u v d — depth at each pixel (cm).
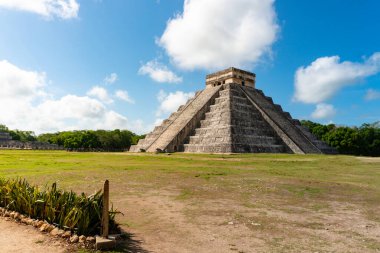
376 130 8138
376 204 1387
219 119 5628
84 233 855
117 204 1298
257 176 2280
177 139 5716
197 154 4650
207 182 1938
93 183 1834
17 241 826
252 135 5466
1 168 2677
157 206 1270
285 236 916
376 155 7931
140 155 4575
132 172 2405
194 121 6041
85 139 9938
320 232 959
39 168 2700
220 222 1049
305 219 1110
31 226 954
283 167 3047
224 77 7006
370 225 1044
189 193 1566
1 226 954
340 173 2648
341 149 7756
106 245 788
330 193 1648
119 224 1009
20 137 14350
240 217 1116
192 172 2430
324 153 6169
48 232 895
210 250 798
